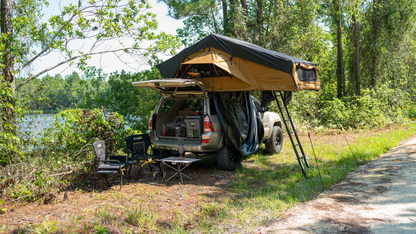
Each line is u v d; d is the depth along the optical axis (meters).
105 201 4.57
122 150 7.83
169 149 6.37
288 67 5.77
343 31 21.73
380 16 19.55
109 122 7.43
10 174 4.89
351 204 4.09
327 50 22.59
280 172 6.23
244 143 6.92
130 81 10.16
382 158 7.09
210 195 4.88
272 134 8.25
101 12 8.43
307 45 14.83
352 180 5.34
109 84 9.97
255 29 14.33
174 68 7.39
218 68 6.41
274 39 13.95
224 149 6.36
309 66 6.51
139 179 5.98
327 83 23.97
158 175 6.30
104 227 3.44
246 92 7.39
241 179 5.86
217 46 6.65
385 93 16.75
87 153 6.29
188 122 6.30
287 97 6.47
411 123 14.84
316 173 6.05
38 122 6.45
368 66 20.47
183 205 4.37
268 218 3.79
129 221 3.72
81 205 4.38
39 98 6.68
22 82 6.91
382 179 5.20
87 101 9.56
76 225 3.60
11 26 7.48
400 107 17.53
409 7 19.92
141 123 9.94
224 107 6.53
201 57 6.36
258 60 6.11
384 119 14.40
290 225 3.45
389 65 20.69
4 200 4.43
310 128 13.36
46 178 4.79
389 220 3.47
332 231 3.24
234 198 4.71
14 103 6.56
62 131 6.66
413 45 21.41
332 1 17.33
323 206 4.08
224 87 6.46
